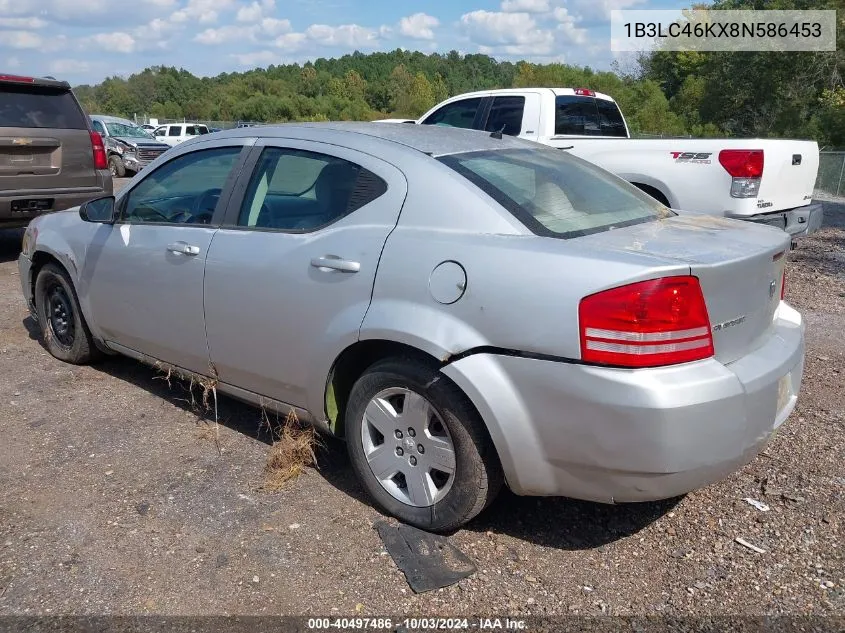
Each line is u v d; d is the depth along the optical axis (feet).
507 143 12.42
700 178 22.81
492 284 9.02
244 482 11.60
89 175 28.02
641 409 8.16
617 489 8.70
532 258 8.91
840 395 15.17
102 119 77.92
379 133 11.74
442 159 10.64
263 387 12.00
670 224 10.89
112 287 14.39
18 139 25.43
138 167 72.74
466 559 9.70
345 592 9.07
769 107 118.21
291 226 11.46
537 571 9.50
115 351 15.48
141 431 13.38
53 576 9.32
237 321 11.91
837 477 11.76
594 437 8.51
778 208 23.40
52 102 26.91
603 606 8.84
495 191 10.03
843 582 9.23
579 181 11.66
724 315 8.91
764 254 9.51
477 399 9.11
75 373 16.29
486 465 9.52
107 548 9.89
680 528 10.45
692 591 9.10
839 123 104.17
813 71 113.19
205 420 13.87
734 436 8.63
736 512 10.82
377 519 10.61
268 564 9.58
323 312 10.66
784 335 10.44
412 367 9.80
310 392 11.12
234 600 8.91
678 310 8.32
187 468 12.03
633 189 12.60
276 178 11.98
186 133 108.47
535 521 10.64
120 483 11.55
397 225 10.28
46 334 17.17
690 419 8.24
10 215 25.84
